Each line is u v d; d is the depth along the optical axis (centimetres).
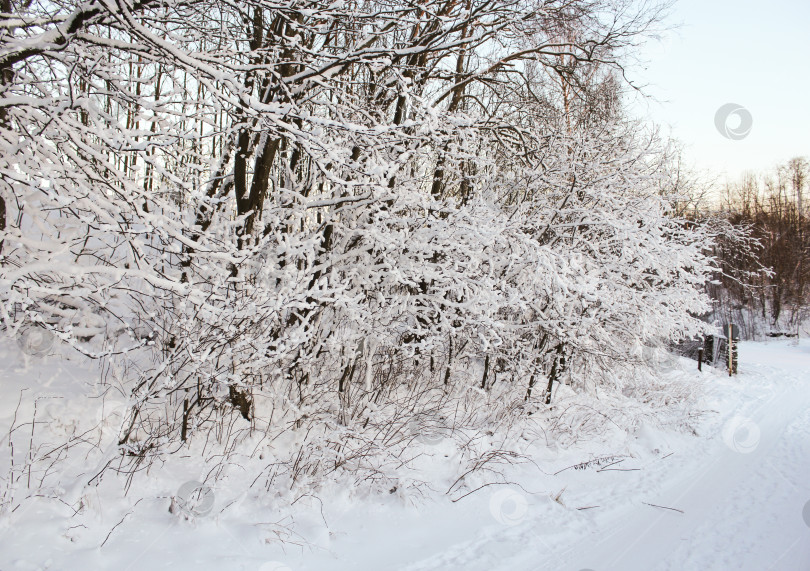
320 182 702
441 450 582
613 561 400
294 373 609
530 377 822
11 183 438
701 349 1498
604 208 810
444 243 636
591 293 673
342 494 464
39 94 473
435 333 669
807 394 1258
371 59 522
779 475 621
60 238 501
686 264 878
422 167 795
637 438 752
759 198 3991
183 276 530
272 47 486
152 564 335
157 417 494
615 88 888
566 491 550
